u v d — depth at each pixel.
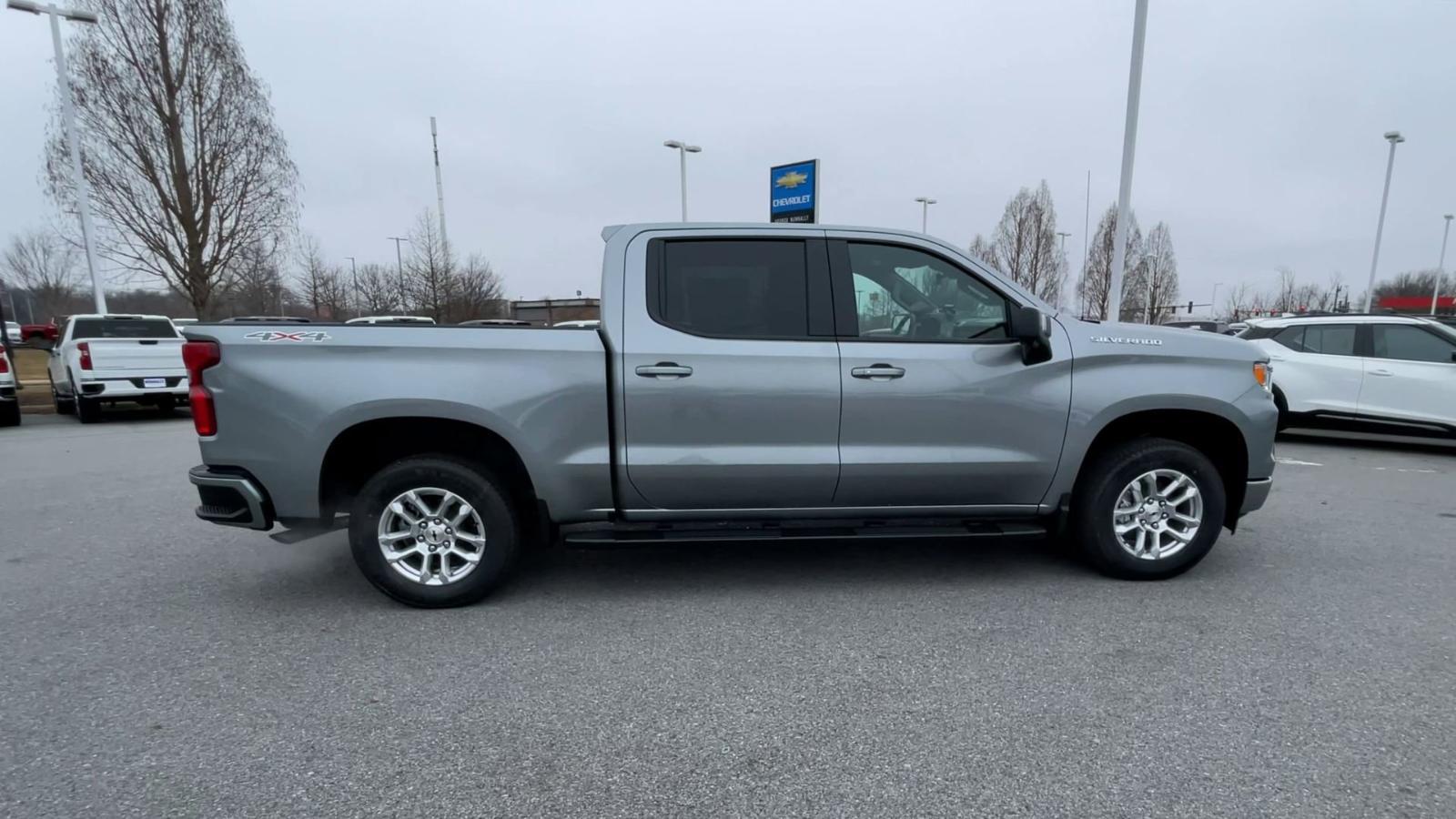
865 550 5.00
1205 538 4.27
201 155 17.20
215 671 3.29
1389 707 2.94
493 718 2.90
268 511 3.81
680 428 3.89
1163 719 2.86
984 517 4.24
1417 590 4.21
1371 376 9.06
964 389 4.01
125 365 11.89
